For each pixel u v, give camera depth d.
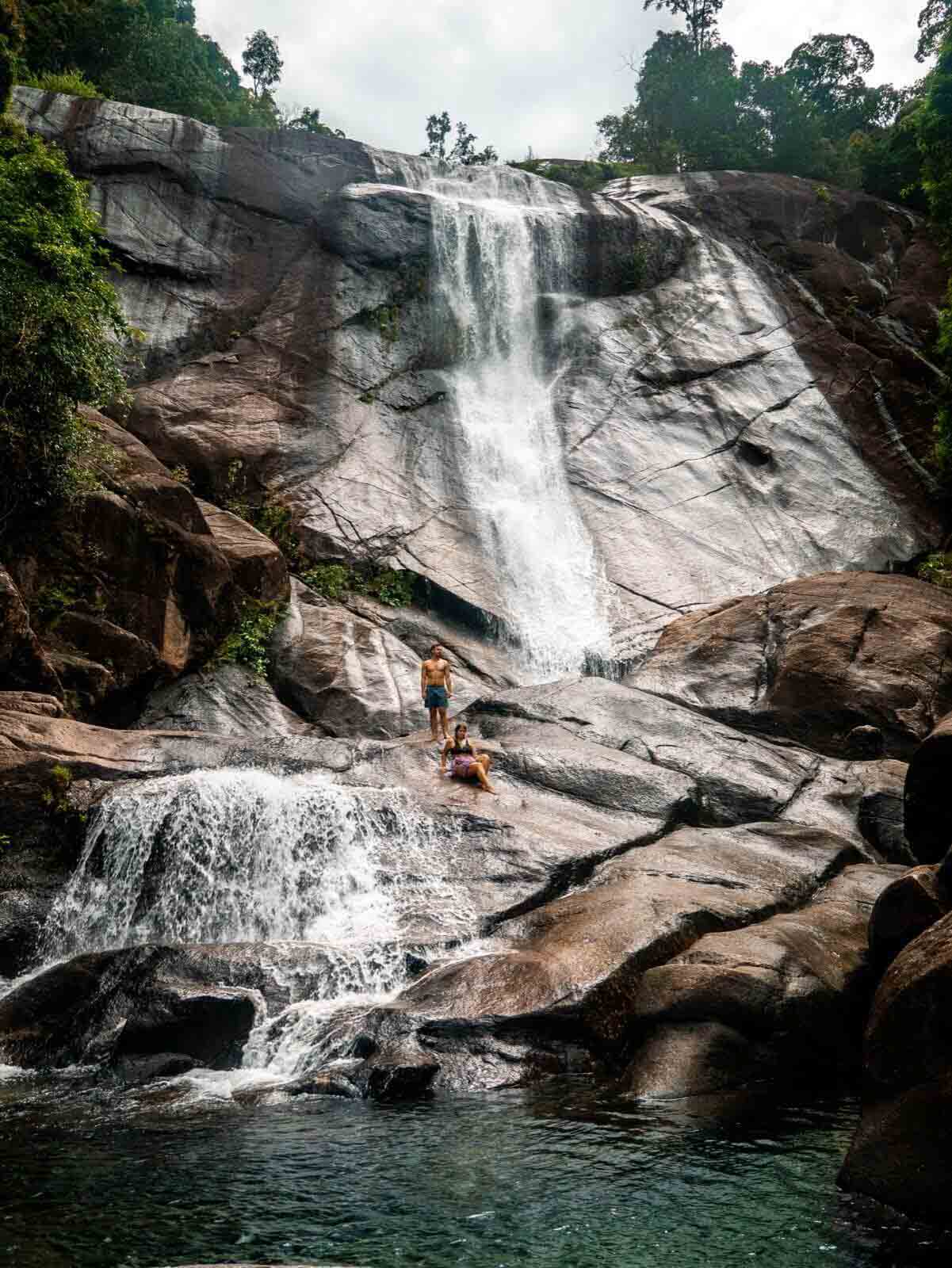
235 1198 5.84
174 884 11.98
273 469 23.89
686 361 29.39
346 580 22.31
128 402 21.50
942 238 30.66
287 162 30.20
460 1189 5.96
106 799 12.28
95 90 31.53
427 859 12.13
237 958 9.83
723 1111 7.42
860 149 40.34
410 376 27.56
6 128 19.16
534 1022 8.54
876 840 14.31
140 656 16.91
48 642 15.78
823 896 11.55
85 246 17.59
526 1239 5.28
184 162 28.34
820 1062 8.46
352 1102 7.69
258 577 20.09
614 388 28.52
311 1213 5.64
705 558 24.48
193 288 27.20
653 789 14.29
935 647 18.66
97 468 17.47
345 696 18.86
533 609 22.62
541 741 15.88
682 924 9.84
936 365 31.50
